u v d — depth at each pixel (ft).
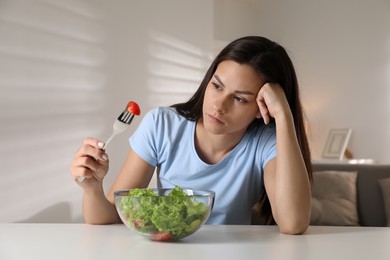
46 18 9.58
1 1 8.90
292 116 4.27
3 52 8.96
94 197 3.92
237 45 4.00
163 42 11.76
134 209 3.09
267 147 4.51
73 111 10.02
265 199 4.71
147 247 2.98
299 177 3.81
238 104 3.99
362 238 3.44
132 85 11.11
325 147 15.42
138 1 11.22
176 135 4.62
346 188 11.44
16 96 9.14
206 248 2.96
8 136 9.03
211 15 12.98
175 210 3.06
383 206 11.32
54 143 9.70
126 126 3.53
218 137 4.48
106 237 3.34
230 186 4.57
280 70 4.16
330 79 15.94
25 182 9.25
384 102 14.74
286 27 17.01
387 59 14.69
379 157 14.82
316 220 11.12
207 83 4.51
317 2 16.24
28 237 3.32
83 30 10.20
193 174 4.58
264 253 2.83
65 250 2.87
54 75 9.71
